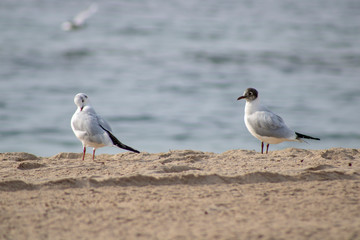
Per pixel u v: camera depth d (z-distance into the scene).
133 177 7.43
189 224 5.46
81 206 6.16
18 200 6.41
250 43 56.94
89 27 66.88
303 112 27.89
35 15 75.31
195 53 50.16
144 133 24.17
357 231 5.20
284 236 5.06
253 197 6.59
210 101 31.22
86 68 41.47
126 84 35.84
